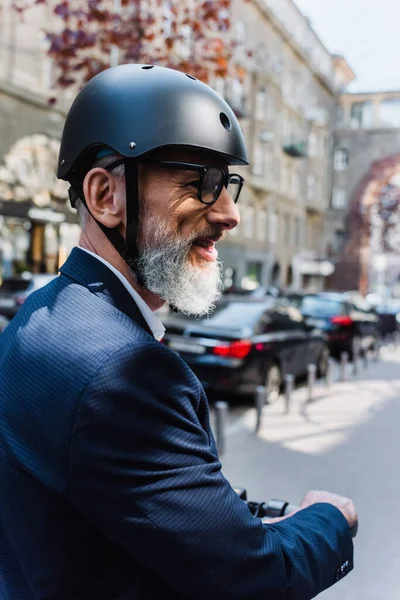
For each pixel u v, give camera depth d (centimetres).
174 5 957
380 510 462
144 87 104
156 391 91
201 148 104
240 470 541
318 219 4694
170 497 88
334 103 4822
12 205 1581
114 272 106
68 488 87
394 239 5303
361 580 357
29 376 95
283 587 98
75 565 91
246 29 2966
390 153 4691
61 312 101
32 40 1612
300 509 125
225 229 111
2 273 1622
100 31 917
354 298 1495
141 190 105
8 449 95
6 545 101
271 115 3350
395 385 1073
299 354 922
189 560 89
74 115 110
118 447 87
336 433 688
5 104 1554
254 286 3462
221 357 737
